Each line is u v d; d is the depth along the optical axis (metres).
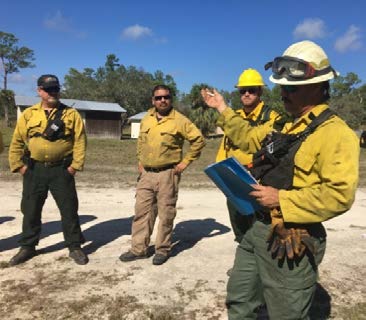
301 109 2.40
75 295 4.30
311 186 2.29
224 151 4.45
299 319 2.44
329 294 4.43
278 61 2.37
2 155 16.80
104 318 3.88
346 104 61.12
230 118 2.96
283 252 2.35
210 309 4.07
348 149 2.16
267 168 2.44
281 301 2.45
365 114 60.84
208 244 5.93
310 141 2.28
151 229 5.28
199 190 10.41
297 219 2.25
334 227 7.05
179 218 7.41
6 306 4.06
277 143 2.41
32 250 5.21
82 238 5.31
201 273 4.89
